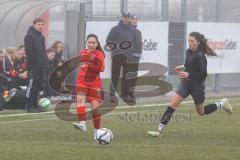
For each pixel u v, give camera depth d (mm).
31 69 57188
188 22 74625
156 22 71875
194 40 42688
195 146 39000
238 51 79375
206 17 78125
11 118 53125
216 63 76938
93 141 41000
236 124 50594
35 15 67438
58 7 69125
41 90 62219
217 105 45500
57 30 69188
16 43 68000
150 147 38375
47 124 49688
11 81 59469
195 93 43438
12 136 43250
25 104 59312
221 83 80625
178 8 75688
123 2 73500
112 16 73125
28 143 39781
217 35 76812
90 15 72000
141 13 74500
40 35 57656
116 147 38219
